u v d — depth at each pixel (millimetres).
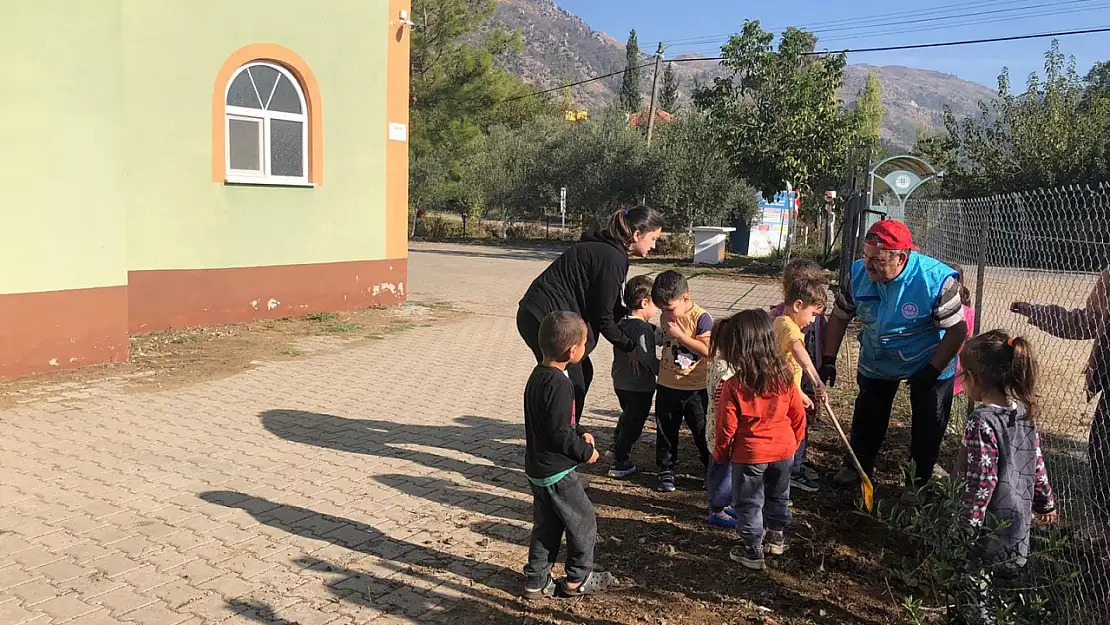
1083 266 3965
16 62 6586
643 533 4211
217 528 4176
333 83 10586
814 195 22094
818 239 24531
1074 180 21219
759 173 18984
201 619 3289
